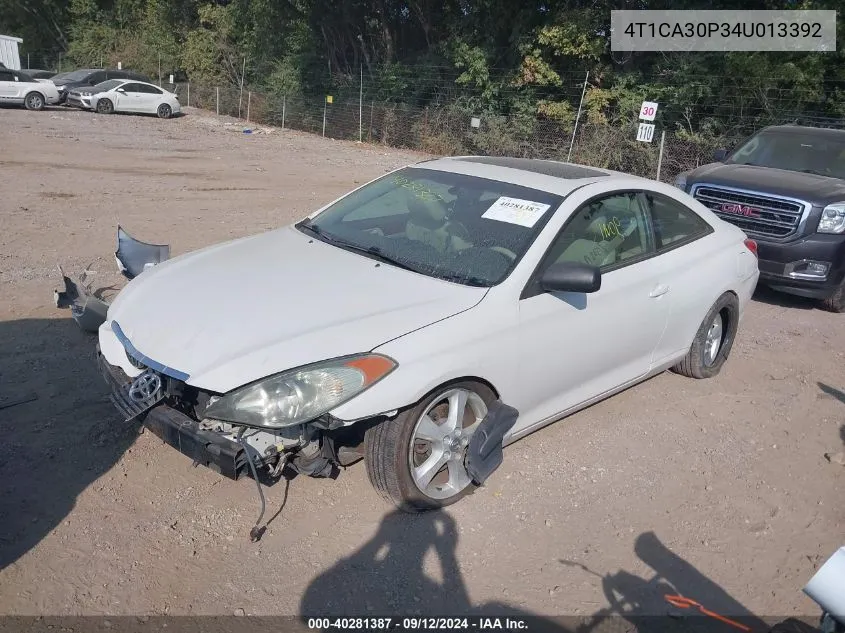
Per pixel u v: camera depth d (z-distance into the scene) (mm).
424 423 3586
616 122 20594
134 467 3920
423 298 3756
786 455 4691
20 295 6340
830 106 17484
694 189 8266
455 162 5039
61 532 3396
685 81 18719
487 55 22734
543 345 4004
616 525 3818
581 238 4332
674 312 4957
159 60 38875
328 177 15867
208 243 8805
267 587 3193
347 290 3801
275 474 3479
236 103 31719
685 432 4863
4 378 4742
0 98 25625
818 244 7414
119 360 3707
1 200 10508
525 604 3227
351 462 3771
